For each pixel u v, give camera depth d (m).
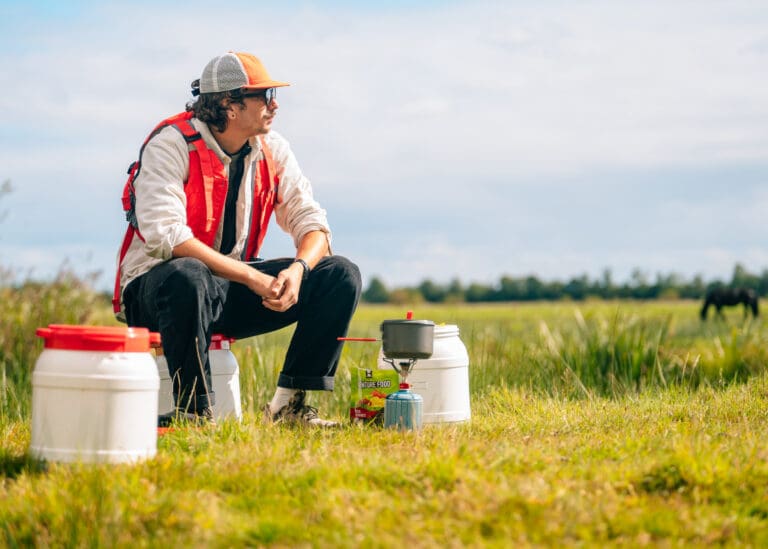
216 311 4.24
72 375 3.24
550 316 22.70
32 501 2.92
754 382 5.88
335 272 4.40
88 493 2.90
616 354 6.95
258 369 6.30
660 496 3.07
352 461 3.27
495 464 3.22
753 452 3.35
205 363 4.12
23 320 7.77
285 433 3.91
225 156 4.32
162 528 2.76
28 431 4.39
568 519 2.76
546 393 5.92
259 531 2.71
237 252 4.47
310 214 4.63
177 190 4.21
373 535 2.64
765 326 9.24
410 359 4.22
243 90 4.22
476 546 2.56
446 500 2.87
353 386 4.48
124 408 3.28
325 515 2.82
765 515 2.92
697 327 13.62
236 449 3.46
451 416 4.40
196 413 4.08
